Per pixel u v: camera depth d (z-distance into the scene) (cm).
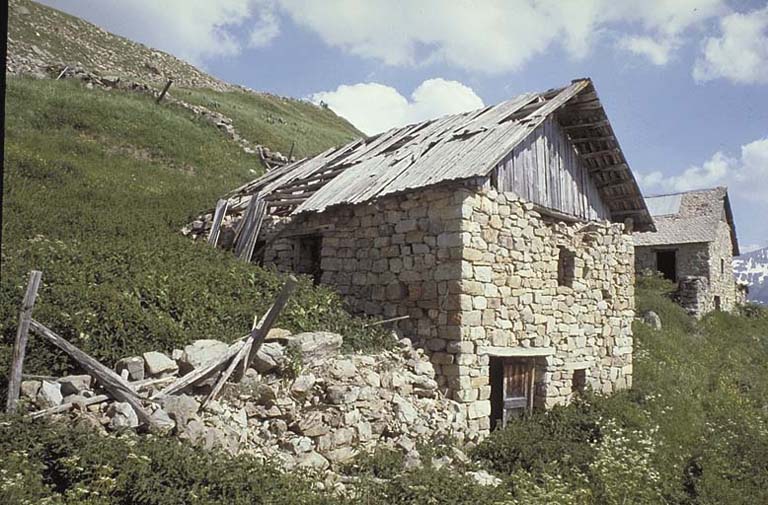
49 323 701
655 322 2039
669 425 1132
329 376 791
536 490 713
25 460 490
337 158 1544
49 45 3916
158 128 2488
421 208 1018
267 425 703
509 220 1047
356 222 1137
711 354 1955
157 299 851
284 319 909
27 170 1587
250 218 1364
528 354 1052
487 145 1041
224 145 2703
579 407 1102
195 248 1242
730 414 1327
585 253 1239
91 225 1278
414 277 1013
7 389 598
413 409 834
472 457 865
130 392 621
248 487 541
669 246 2806
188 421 621
